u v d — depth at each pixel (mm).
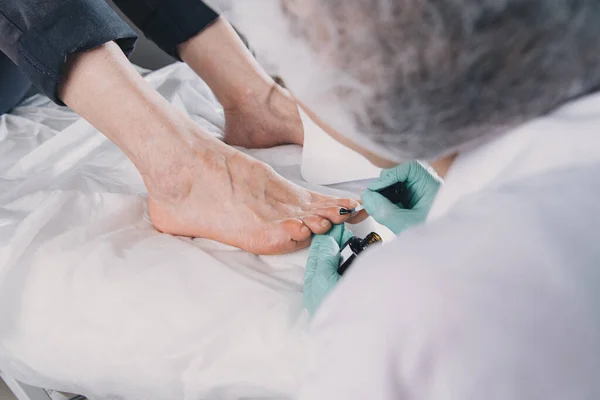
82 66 885
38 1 854
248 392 687
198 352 709
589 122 378
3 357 840
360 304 358
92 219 917
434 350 331
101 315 764
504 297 326
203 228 877
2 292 812
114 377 749
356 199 935
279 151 1137
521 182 375
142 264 808
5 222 917
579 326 321
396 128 420
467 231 353
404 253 359
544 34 358
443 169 512
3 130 1252
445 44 365
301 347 669
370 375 343
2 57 1231
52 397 936
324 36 389
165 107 916
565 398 319
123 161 1102
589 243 337
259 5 405
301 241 824
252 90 1122
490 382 319
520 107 392
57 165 1087
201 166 887
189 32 1106
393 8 363
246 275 784
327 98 423
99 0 896
